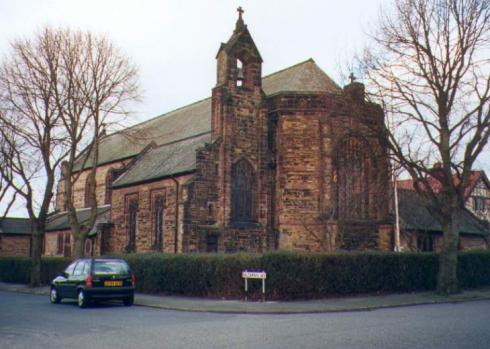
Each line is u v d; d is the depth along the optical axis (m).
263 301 25.69
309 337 14.81
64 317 20.08
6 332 16.00
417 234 49.03
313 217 38.12
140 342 14.10
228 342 14.03
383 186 33.66
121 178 50.19
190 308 23.12
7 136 43.22
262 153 40.38
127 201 47.59
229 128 39.75
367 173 39.12
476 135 28.52
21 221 67.94
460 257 34.66
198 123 51.34
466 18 28.52
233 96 40.28
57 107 39.84
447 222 29.66
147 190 44.56
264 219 39.72
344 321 18.53
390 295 29.17
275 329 16.53
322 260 27.91
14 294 34.81
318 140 38.72
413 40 29.06
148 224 44.03
